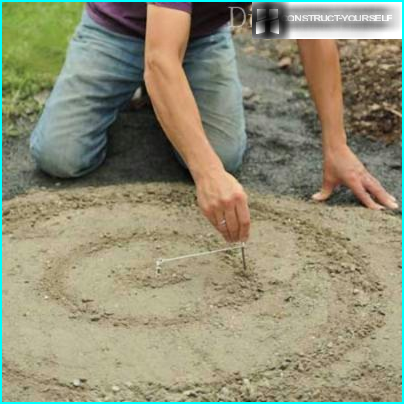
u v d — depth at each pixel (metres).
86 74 2.78
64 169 2.77
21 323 2.25
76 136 2.76
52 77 3.19
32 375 2.11
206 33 2.79
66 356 2.16
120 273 2.41
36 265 2.44
